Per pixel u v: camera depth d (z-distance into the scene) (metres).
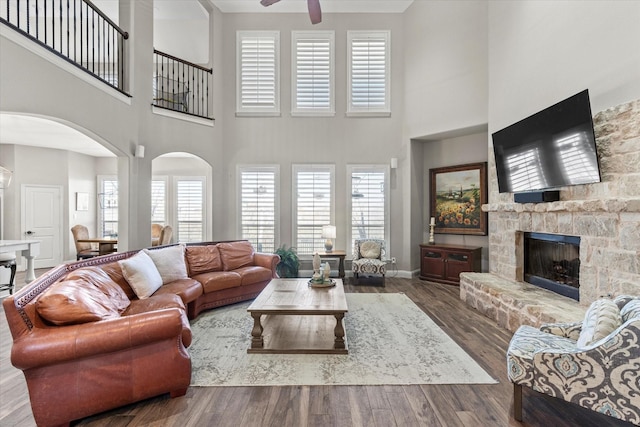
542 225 3.71
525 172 3.82
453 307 4.36
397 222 6.46
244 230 6.47
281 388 2.39
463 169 5.93
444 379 2.51
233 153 6.47
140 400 2.21
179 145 5.59
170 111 5.42
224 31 6.46
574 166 3.10
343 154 6.46
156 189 7.43
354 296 4.91
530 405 2.19
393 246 6.46
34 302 2.07
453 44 5.54
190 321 3.78
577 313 2.96
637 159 2.62
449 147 6.18
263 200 6.46
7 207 6.85
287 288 3.67
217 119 6.31
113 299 2.73
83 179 7.91
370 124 6.43
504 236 4.44
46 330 2.01
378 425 1.99
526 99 3.99
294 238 6.45
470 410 2.14
